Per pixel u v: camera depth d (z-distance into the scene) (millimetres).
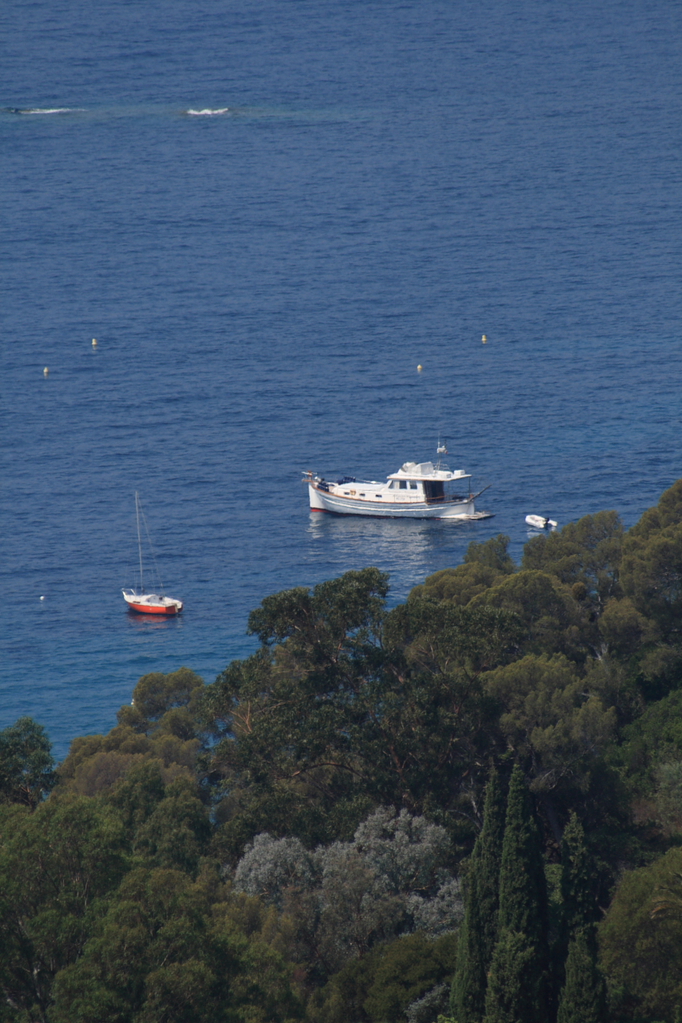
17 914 161875
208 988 154125
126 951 152375
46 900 163000
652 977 182000
